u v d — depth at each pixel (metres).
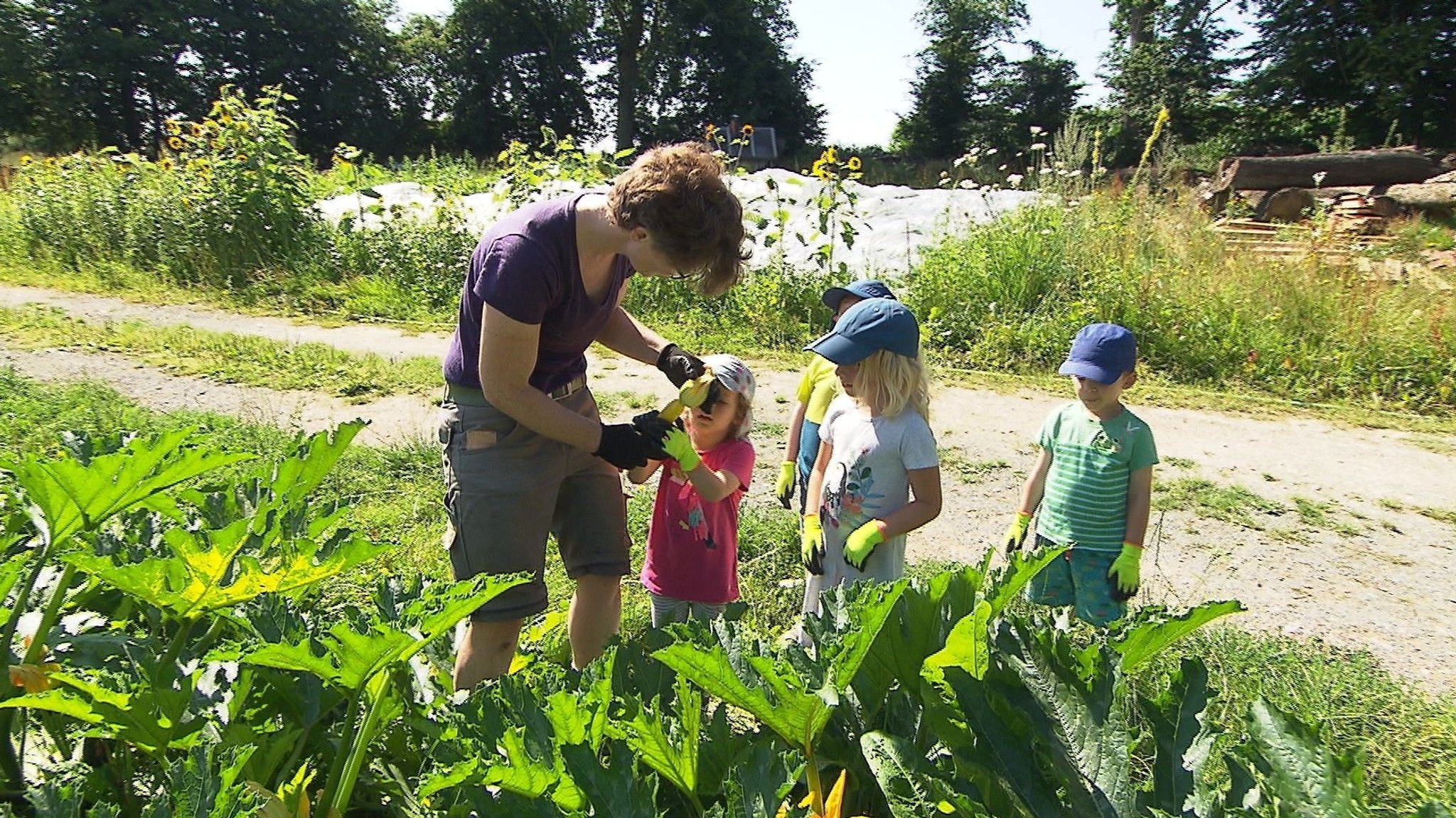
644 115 55.88
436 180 13.95
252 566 2.04
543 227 2.61
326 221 12.52
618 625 3.22
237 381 7.72
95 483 1.98
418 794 1.79
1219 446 7.25
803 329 9.83
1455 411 8.40
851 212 10.25
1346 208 16.97
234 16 47.78
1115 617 3.58
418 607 1.90
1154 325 9.36
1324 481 6.57
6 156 41.06
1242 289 9.75
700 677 1.79
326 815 1.94
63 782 2.04
